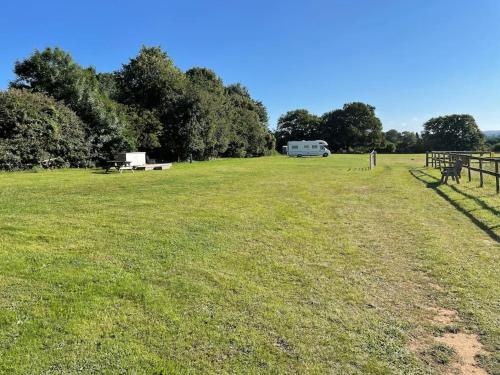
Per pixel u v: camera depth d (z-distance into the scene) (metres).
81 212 10.46
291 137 101.06
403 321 4.64
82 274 5.80
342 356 3.91
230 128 53.16
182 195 14.09
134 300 5.02
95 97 33.19
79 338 4.08
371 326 4.51
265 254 7.16
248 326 4.44
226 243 7.81
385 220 10.29
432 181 19.69
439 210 11.68
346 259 6.96
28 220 9.27
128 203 12.09
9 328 4.22
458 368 3.75
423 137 102.69
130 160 27.84
